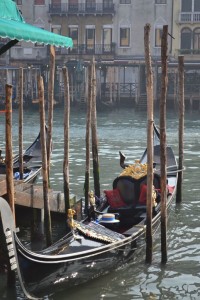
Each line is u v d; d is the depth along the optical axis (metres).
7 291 8.51
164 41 9.55
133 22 43.75
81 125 32.91
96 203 11.52
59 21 44.69
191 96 41.31
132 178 11.09
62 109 42.59
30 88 42.47
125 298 8.49
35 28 9.56
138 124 33.44
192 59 42.91
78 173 17.56
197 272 9.51
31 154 16.92
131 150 22.98
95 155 13.72
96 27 44.34
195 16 42.84
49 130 12.29
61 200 11.23
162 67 9.60
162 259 9.86
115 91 43.41
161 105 9.61
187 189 15.45
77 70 40.97
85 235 8.91
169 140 26.53
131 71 45.16
